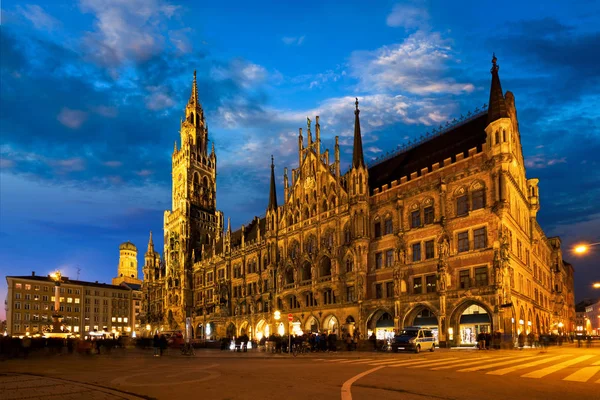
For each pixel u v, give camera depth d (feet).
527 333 208.03
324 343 180.34
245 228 389.39
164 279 459.73
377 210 242.37
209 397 60.18
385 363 109.70
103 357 160.86
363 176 245.86
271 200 314.96
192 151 466.29
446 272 201.05
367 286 238.07
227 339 233.55
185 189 447.42
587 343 209.26
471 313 194.29
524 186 243.40
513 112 225.15
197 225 449.06
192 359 144.25
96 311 609.42
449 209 208.95
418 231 218.59
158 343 170.60
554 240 339.16
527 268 226.38
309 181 285.84
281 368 99.60
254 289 328.70
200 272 407.23
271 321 295.69
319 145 283.59
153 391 65.98
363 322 232.12
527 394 61.21
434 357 132.36
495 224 189.78
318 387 68.03
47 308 557.74
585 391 63.77
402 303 216.13
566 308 409.28
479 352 156.25
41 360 143.74
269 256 305.12
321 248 265.13
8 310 525.75
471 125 229.45
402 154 262.88
